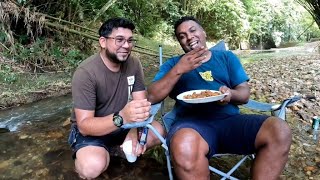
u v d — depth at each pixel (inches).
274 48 491.5
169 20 430.6
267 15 489.4
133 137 92.6
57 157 111.6
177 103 100.2
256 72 225.1
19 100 170.4
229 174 83.2
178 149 75.3
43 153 114.8
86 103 88.1
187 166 74.7
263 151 79.2
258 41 504.4
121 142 103.7
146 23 387.9
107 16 303.4
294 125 127.2
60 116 152.3
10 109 163.0
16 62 209.9
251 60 311.6
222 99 82.4
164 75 91.1
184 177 75.8
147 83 208.7
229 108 91.3
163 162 106.5
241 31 464.8
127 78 96.0
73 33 240.7
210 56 97.3
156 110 90.4
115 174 99.7
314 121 122.6
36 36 229.6
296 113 138.2
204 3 439.5
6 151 116.8
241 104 91.7
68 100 176.6
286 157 77.9
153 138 96.3
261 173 77.3
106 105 94.6
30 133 132.8
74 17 251.6
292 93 162.7
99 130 83.0
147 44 337.1
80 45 254.1
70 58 230.8
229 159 107.2
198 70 96.1
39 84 191.5
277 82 185.6
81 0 259.4
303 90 166.2
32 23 225.0
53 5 240.8
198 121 86.7
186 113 94.9
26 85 188.2
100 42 90.4
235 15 447.2
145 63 271.0
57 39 242.5
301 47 433.1
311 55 307.9
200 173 76.0
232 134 85.5
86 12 280.2
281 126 78.6
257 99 159.3
